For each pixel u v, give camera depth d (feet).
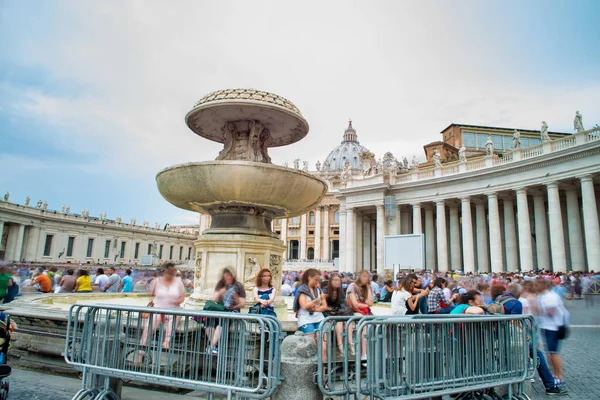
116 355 13.41
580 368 23.99
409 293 24.25
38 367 18.90
